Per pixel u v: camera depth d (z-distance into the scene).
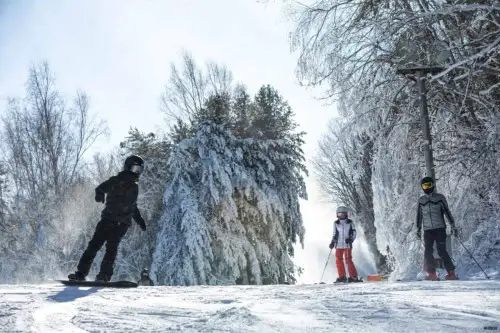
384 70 14.81
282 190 22.88
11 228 28.39
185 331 2.46
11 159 31.52
